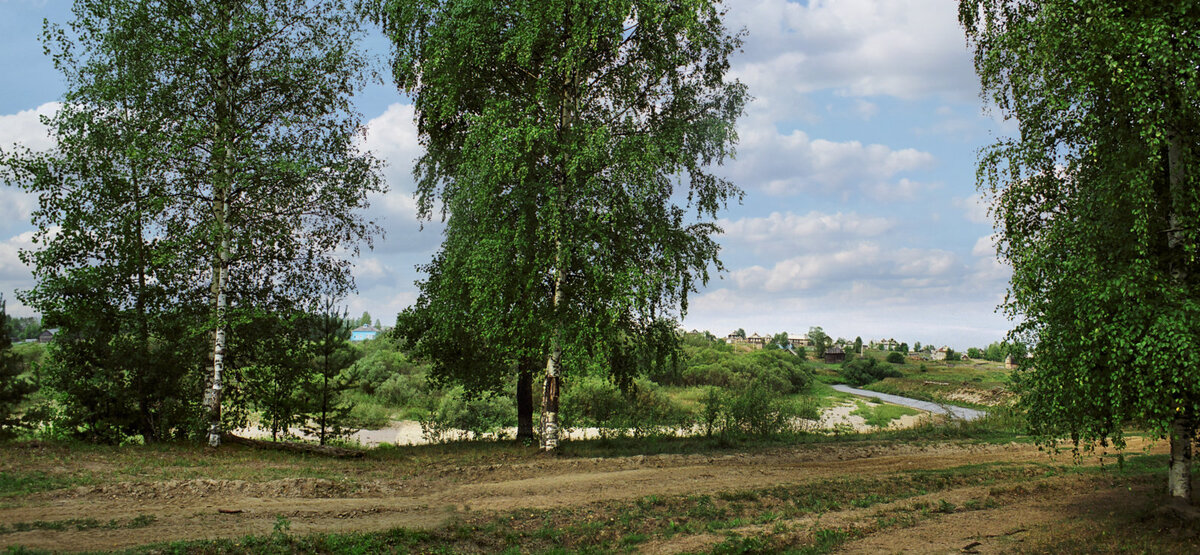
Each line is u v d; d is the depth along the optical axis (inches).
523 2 630.5
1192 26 330.3
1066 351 359.6
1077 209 378.9
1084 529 360.8
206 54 667.4
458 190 675.4
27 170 641.6
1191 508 357.7
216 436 679.1
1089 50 354.3
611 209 617.9
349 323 864.3
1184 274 361.7
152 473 499.5
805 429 1014.4
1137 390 336.5
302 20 727.7
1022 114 395.9
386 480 522.0
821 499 460.4
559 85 693.3
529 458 645.9
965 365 4185.5
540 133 612.1
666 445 788.0
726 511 426.0
